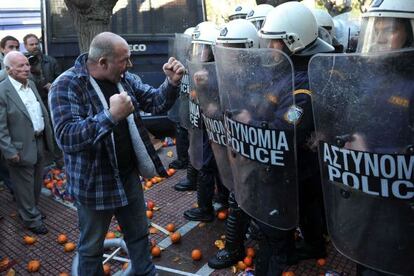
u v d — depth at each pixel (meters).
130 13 7.30
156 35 7.41
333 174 1.73
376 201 1.61
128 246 3.00
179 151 5.85
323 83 1.66
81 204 2.61
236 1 12.58
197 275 3.26
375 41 1.82
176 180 5.46
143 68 7.43
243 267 3.25
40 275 3.46
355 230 1.71
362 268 1.95
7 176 4.93
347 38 4.23
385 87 1.49
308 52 2.25
